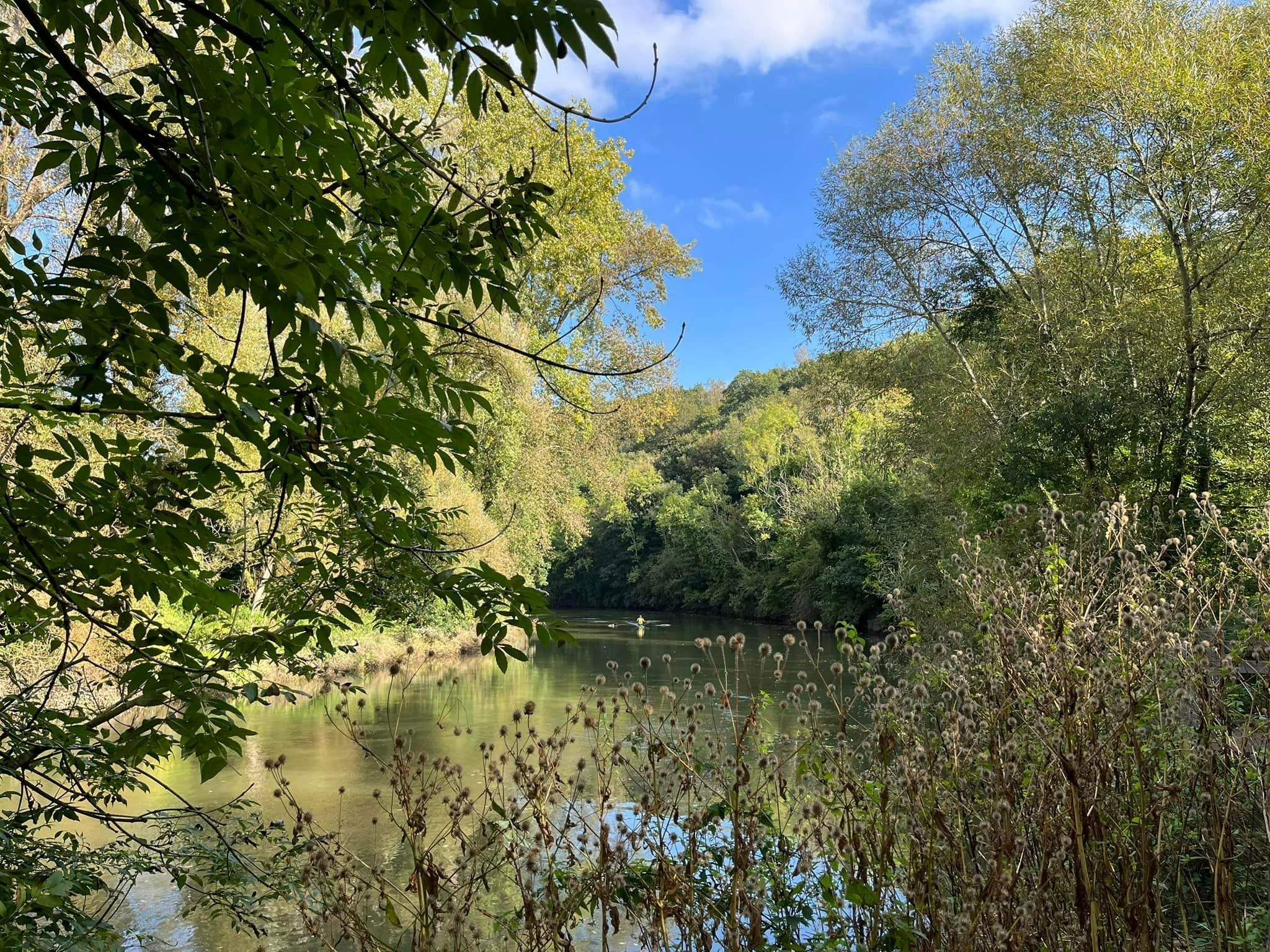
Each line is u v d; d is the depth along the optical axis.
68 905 2.72
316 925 2.77
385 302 2.18
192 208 1.99
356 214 2.42
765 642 2.91
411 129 2.70
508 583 2.48
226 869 3.64
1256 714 2.78
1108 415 11.73
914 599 9.75
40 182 9.12
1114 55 12.15
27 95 2.25
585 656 21.30
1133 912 2.36
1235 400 11.13
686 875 2.60
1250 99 11.01
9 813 3.21
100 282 2.34
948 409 15.75
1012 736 2.58
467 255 2.38
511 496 23.50
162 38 1.83
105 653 5.85
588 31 1.32
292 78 1.87
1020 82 14.55
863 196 17.16
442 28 1.46
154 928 5.47
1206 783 2.61
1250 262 11.44
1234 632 3.35
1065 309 13.58
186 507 2.50
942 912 2.29
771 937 2.65
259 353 12.07
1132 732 2.51
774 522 35.41
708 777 2.80
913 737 2.59
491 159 17.52
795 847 2.77
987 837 2.43
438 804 7.48
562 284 21.61
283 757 2.91
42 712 3.16
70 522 2.38
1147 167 12.47
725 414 63.59
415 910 2.73
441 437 2.32
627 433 26.48
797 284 17.92
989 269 16.48
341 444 2.63
